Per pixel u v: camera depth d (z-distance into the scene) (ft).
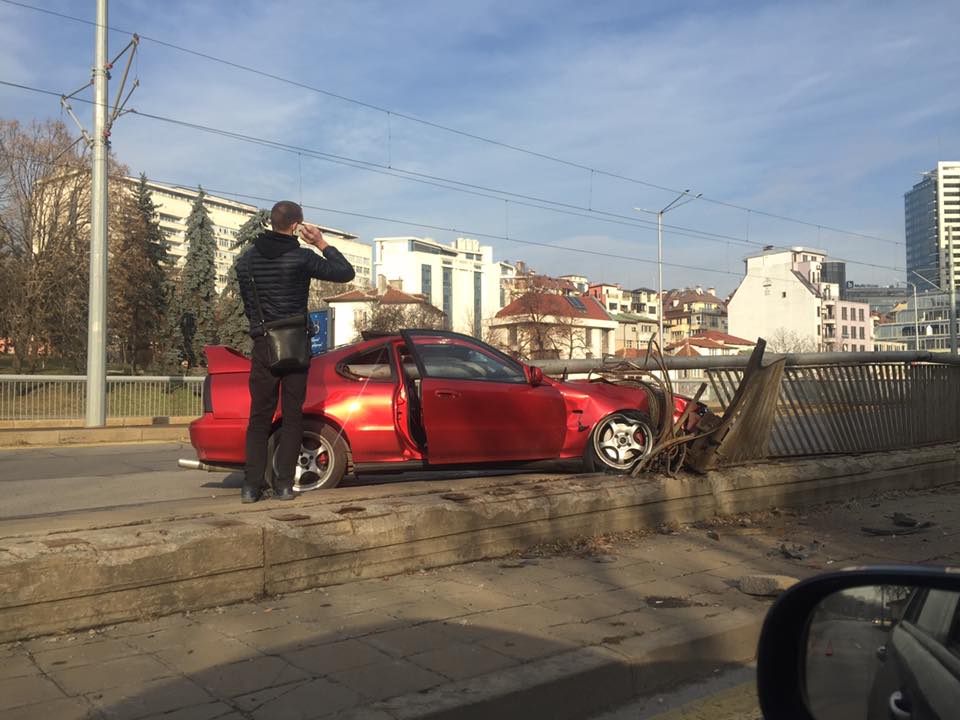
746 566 20.12
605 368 29.37
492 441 23.39
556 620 15.56
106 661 12.91
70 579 13.98
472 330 277.03
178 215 486.38
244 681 12.30
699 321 485.56
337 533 17.29
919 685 6.66
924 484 32.86
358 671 12.78
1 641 13.38
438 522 18.90
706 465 25.70
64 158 150.20
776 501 27.09
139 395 67.36
